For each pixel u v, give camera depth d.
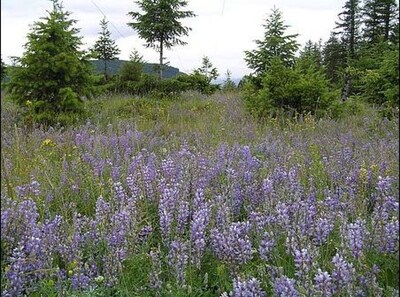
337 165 5.43
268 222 3.52
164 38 22.22
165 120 11.27
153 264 3.19
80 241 3.62
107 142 7.21
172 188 4.30
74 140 7.90
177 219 3.81
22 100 10.83
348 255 3.10
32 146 7.20
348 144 6.86
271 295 2.90
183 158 5.50
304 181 4.91
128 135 7.85
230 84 25.78
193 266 3.32
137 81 19.36
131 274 3.34
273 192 4.14
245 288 2.71
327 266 3.11
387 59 6.55
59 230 3.72
